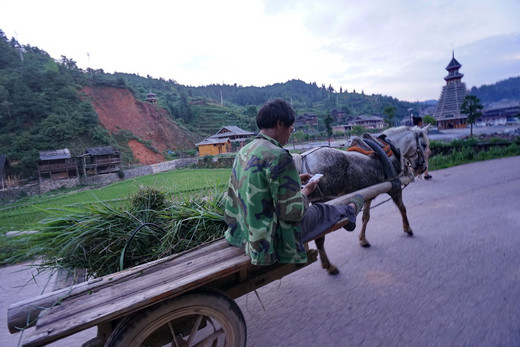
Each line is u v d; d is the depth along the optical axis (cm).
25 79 6244
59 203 1158
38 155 4569
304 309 316
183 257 208
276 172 175
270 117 194
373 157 379
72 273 224
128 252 231
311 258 260
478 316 280
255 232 181
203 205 272
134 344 166
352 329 278
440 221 554
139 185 298
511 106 10225
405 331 269
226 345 203
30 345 133
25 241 232
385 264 399
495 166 1261
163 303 173
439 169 1321
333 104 18888
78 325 142
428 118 7181
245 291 226
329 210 245
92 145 5647
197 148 7819
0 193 3556
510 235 463
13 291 390
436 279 351
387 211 649
